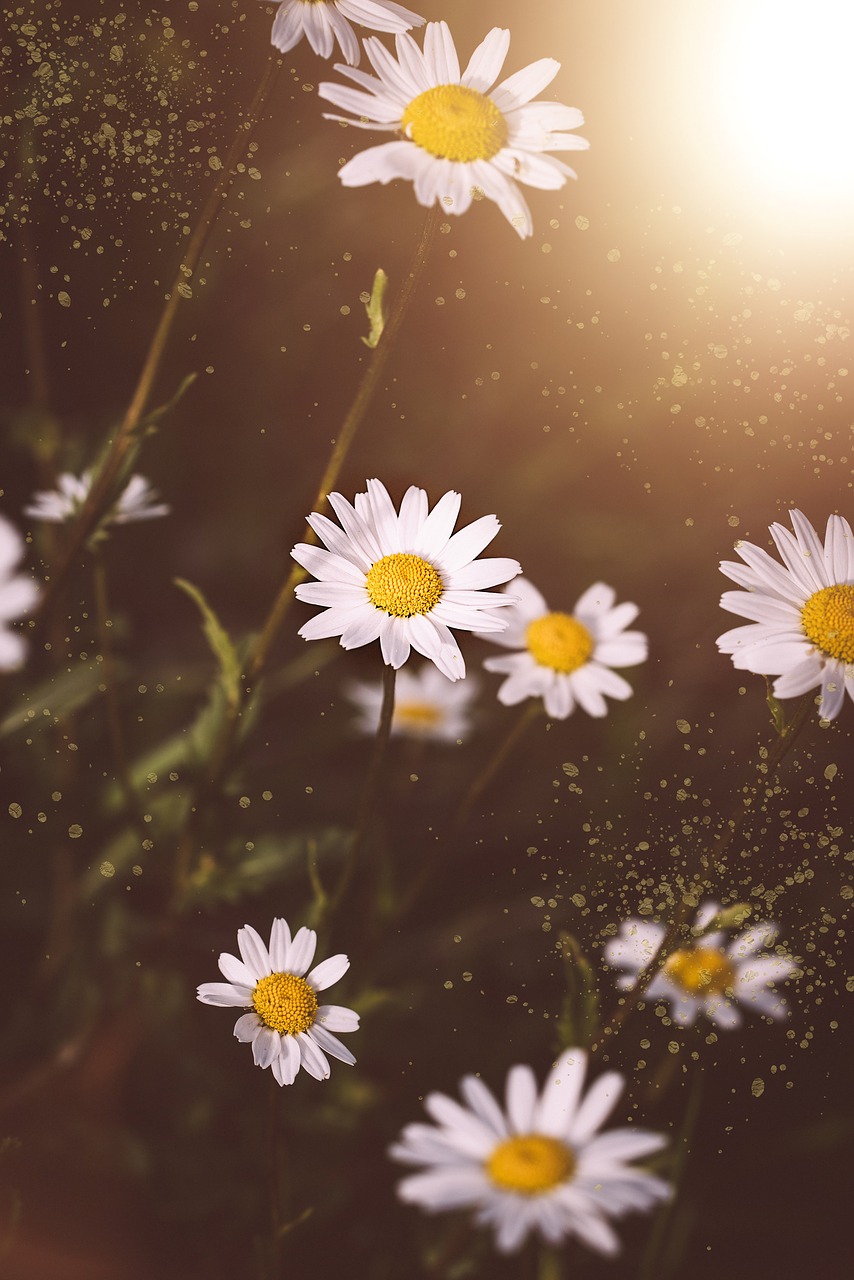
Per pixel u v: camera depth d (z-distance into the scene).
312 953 0.50
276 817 0.72
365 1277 0.60
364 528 0.50
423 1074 0.64
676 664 0.80
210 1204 0.61
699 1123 0.60
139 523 0.84
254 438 0.87
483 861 0.71
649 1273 0.57
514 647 0.62
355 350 0.88
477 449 0.87
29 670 0.65
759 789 0.52
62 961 0.66
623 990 0.58
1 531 0.65
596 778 0.72
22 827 0.67
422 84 0.52
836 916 0.61
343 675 0.81
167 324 0.58
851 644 0.50
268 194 0.82
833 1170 0.60
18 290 0.70
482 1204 0.52
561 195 0.85
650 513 0.84
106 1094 0.63
